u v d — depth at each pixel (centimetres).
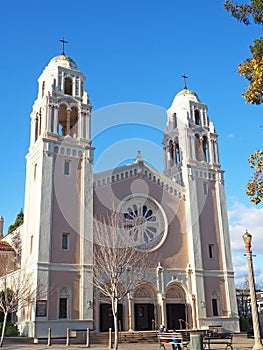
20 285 3425
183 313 4075
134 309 3853
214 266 4350
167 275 4084
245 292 8062
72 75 4319
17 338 3133
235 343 3372
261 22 1825
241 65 1809
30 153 4197
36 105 4309
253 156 1828
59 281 3506
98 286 3450
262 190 1822
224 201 4716
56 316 3397
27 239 3838
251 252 2059
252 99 1734
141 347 3003
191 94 5131
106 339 3366
